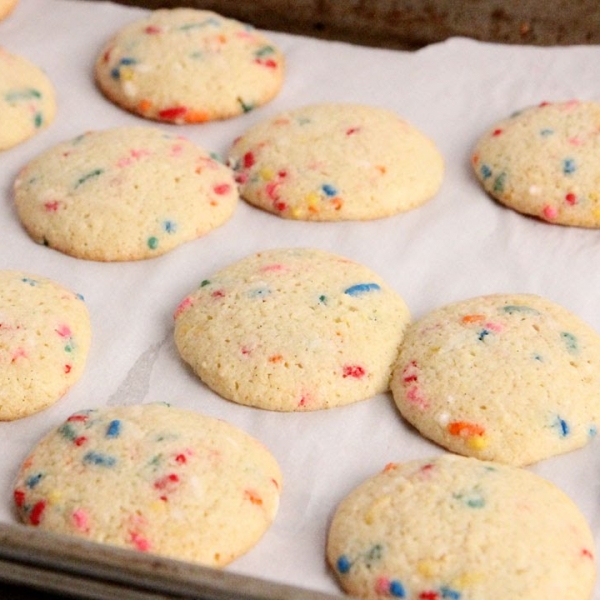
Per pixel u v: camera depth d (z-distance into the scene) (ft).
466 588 1.56
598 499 1.68
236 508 1.63
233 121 2.09
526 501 1.62
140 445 1.67
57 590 1.48
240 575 1.47
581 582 1.58
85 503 1.62
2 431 1.74
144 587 1.47
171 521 1.61
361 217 1.95
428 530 1.60
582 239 1.94
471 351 1.76
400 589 1.57
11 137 2.03
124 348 1.82
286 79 2.15
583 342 1.77
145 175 1.95
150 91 2.08
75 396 1.77
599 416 1.72
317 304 1.81
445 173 2.02
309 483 1.70
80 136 2.02
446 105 2.11
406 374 1.76
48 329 1.79
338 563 1.61
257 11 2.24
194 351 1.79
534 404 1.72
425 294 1.88
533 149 1.98
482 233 1.95
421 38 2.22
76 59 2.17
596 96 2.10
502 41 2.20
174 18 2.16
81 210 1.91
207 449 1.67
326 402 1.76
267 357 1.77
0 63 2.08
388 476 1.66
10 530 1.50
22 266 1.90
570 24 2.17
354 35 2.24
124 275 1.89
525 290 1.88
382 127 2.02
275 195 1.96
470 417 1.71
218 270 1.90
